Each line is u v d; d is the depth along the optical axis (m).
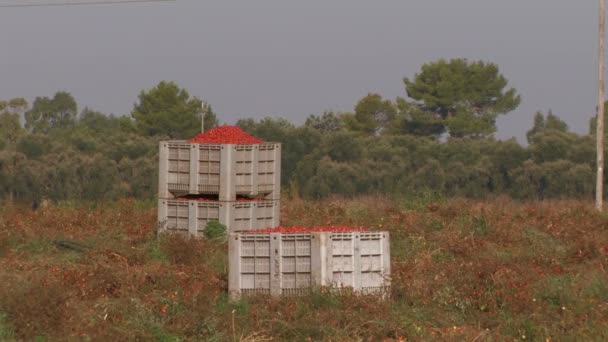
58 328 45.09
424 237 76.06
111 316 47.84
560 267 64.19
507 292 52.88
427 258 65.19
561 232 79.81
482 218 82.38
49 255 68.25
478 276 56.09
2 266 60.94
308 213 94.25
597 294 53.72
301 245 52.75
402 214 88.44
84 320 46.66
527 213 93.25
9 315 45.53
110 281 55.19
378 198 110.88
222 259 66.56
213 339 44.88
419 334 46.09
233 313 47.31
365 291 53.28
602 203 105.56
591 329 45.78
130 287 54.41
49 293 46.59
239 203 75.12
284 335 46.16
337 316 47.69
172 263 65.75
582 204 104.69
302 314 48.97
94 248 68.12
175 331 46.28
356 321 47.34
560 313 50.50
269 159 77.06
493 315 50.53
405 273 59.78
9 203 92.19
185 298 52.00
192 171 75.44
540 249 72.25
